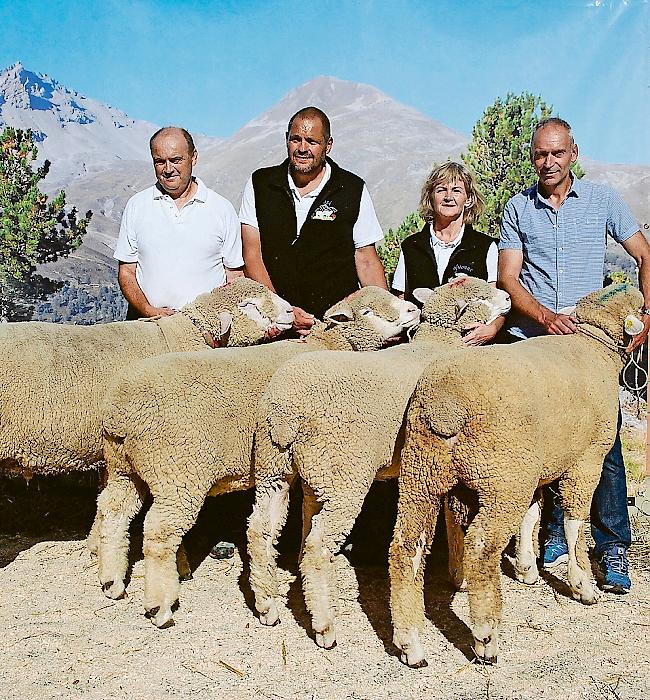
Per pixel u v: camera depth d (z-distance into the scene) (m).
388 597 4.90
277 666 3.99
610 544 5.06
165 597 4.40
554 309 5.39
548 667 3.97
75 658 4.07
